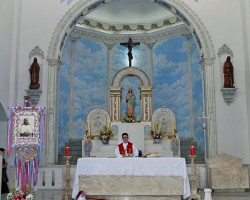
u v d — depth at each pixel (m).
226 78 13.77
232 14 14.44
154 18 18.69
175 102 17.64
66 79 17.23
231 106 13.84
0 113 13.43
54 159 13.70
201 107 16.34
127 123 14.48
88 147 14.38
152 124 15.63
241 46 14.20
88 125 15.61
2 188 11.88
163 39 18.47
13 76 14.05
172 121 15.93
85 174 8.95
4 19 13.34
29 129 8.77
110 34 18.91
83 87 17.86
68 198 9.46
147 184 8.87
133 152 10.26
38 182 12.56
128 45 16.98
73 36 17.84
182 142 16.59
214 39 14.29
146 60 18.70
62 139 16.53
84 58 18.06
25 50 14.27
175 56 17.92
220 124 13.73
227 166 12.10
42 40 14.33
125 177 8.91
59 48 14.34
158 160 8.95
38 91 13.73
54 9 14.55
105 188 8.88
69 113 17.25
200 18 14.48
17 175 8.86
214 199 9.93
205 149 13.85
